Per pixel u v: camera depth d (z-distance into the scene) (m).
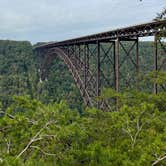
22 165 9.69
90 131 13.65
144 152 10.95
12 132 10.80
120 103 21.08
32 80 117.94
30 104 11.30
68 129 10.91
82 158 11.05
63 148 11.37
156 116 14.84
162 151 10.35
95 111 15.77
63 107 11.32
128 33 34.19
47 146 11.20
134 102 18.66
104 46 97.62
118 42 34.75
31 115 11.22
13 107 11.31
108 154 11.05
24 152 10.87
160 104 18.33
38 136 11.05
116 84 34.22
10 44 133.12
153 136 12.94
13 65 127.69
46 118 11.05
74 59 53.09
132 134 14.02
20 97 11.32
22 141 10.88
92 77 44.53
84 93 44.88
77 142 11.58
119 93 20.48
